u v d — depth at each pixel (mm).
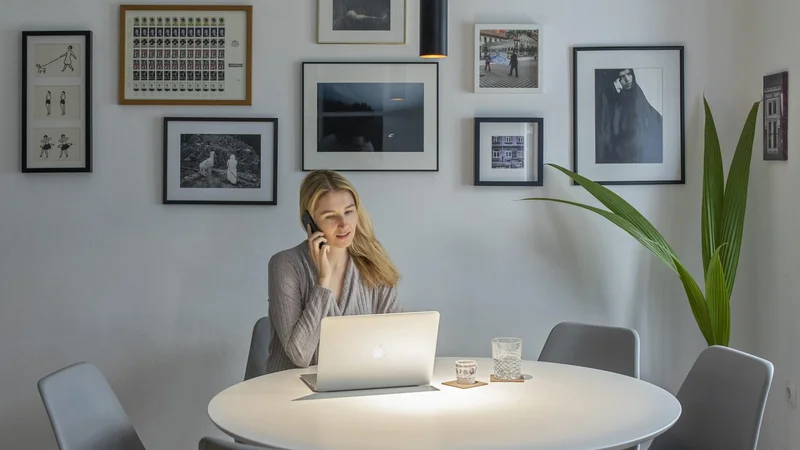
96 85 3725
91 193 3730
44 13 3725
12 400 3740
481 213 3746
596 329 3100
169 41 3727
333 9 3723
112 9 3729
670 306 3764
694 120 3742
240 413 2105
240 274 3744
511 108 3744
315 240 2689
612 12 3742
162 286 3744
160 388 3756
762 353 3635
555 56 3746
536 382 2492
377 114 3729
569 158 3752
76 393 2258
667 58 3729
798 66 3311
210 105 3723
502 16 3746
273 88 3729
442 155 3740
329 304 2664
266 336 3387
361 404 2205
